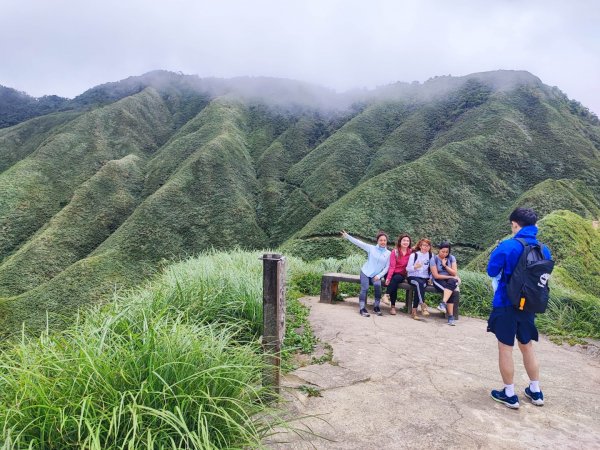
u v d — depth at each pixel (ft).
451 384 12.75
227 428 8.04
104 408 7.29
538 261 10.47
